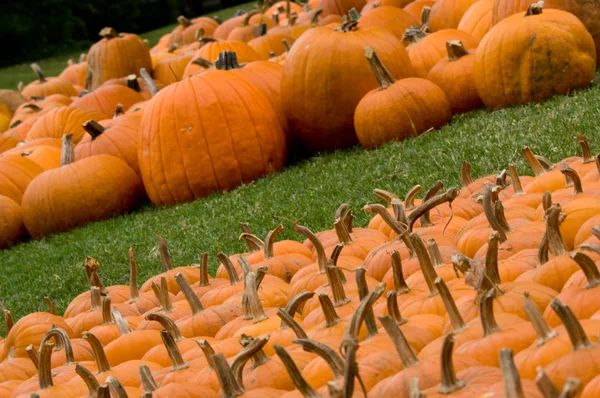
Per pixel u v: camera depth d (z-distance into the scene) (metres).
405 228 4.82
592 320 3.11
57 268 9.14
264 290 5.10
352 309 4.20
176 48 20.64
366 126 10.11
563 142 7.64
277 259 5.61
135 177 11.66
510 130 8.58
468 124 9.48
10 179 12.35
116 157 11.70
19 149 13.44
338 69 10.50
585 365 2.81
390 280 4.62
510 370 2.51
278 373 3.70
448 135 9.30
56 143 13.74
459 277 4.23
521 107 9.64
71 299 8.08
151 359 4.61
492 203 4.89
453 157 8.19
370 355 3.37
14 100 18.81
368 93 10.29
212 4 43.28
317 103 10.63
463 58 10.78
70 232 11.07
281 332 4.18
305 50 10.73
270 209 8.59
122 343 4.85
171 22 43.09
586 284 3.46
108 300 5.37
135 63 17.67
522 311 3.54
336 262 5.00
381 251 4.94
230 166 10.38
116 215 11.38
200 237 8.51
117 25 42.81
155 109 10.68
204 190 10.50
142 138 10.79
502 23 10.11
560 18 9.91
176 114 10.48
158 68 17.69
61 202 11.26
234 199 9.63
